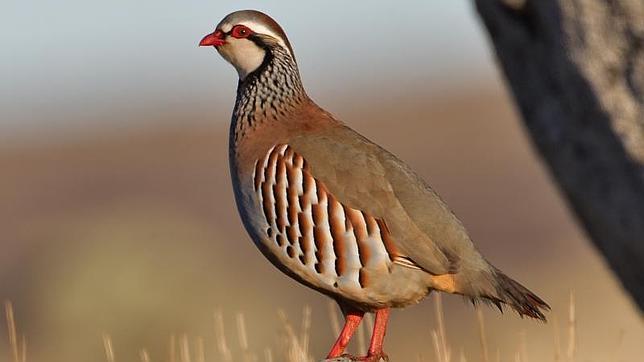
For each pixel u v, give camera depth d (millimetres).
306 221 7961
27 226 33500
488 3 6355
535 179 39719
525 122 6469
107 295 16344
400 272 8031
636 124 5738
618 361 13930
